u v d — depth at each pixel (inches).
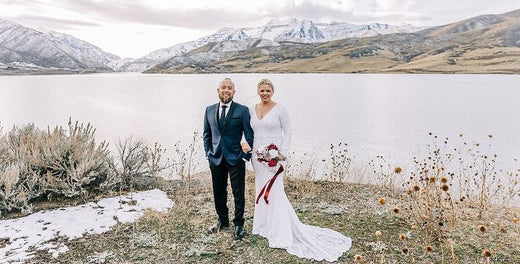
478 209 260.1
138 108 1323.8
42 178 270.1
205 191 302.8
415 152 599.8
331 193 298.4
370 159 548.1
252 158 204.1
